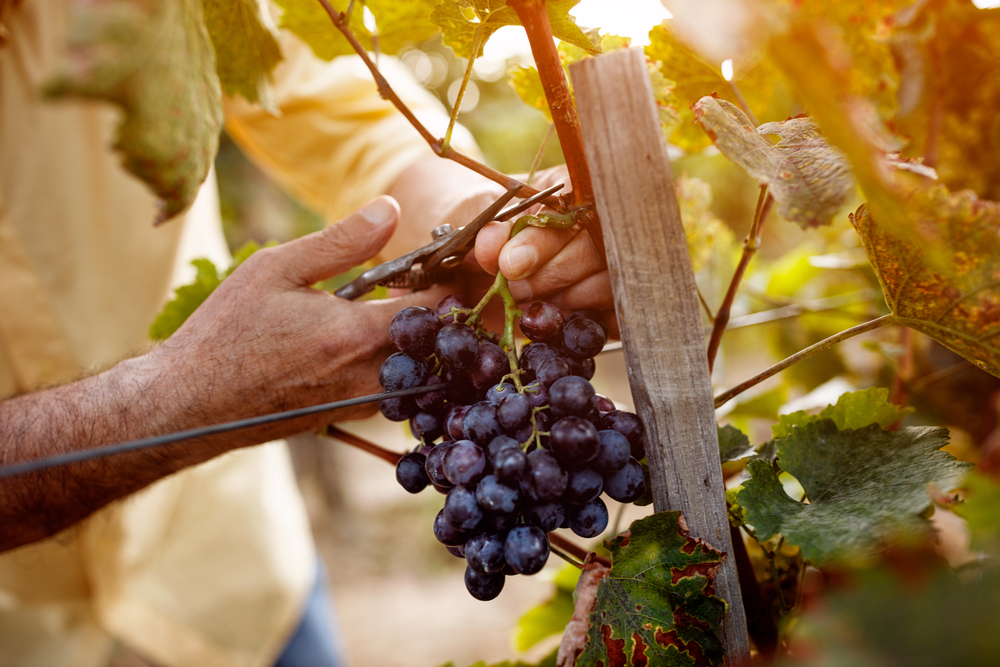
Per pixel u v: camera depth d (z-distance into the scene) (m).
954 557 0.62
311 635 1.62
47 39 1.04
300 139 1.16
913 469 0.62
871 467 0.63
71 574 1.34
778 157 0.61
